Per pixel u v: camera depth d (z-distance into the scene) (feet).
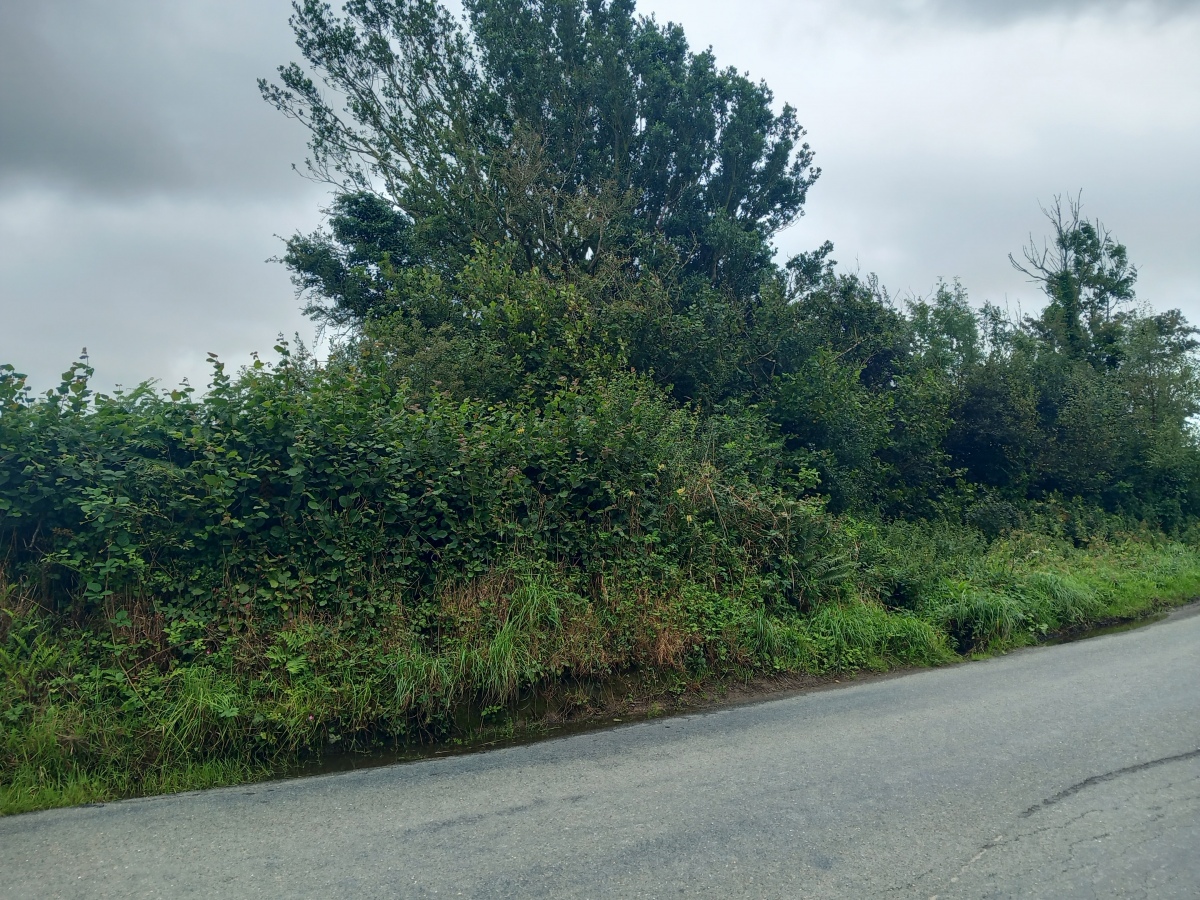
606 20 78.13
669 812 15.17
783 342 50.96
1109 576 44.55
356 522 24.61
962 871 12.64
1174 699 22.76
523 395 39.47
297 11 70.90
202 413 24.30
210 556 22.71
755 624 28.17
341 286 70.38
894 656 30.32
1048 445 66.64
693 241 71.72
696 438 38.37
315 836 14.47
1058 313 91.15
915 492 56.34
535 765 18.61
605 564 28.43
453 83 73.61
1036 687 24.97
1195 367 81.10
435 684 22.06
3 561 20.97
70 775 17.62
